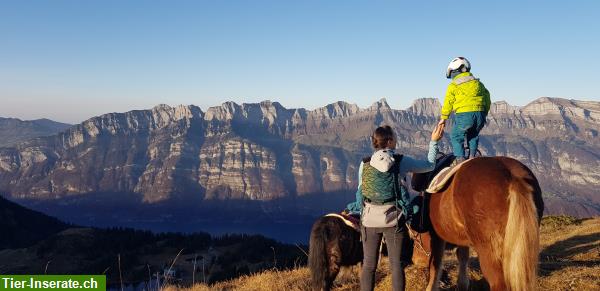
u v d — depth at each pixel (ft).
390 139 21.76
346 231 24.16
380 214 20.92
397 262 21.02
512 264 16.28
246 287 40.06
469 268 32.07
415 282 29.68
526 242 16.22
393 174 20.94
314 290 23.80
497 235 17.35
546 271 31.09
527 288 16.05
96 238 444.14
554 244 54.24
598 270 29.09
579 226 67.72
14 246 588.09
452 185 20.02
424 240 23.30
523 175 17.97
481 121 23.41
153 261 342.64
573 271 29.84
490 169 18.60
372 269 21.67
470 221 18.48
